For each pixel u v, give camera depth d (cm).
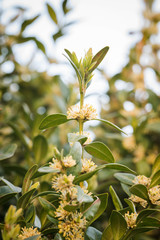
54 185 15
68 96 32
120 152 31
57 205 17
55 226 17
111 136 30
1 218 24
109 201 26
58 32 32
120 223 16
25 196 16
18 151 30
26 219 17
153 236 27
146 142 30
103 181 29
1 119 30
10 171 25
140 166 28
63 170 15
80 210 16
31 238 15
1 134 30
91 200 14
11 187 17
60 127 30
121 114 32
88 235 16
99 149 17
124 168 16
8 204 24
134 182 17
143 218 16
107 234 16
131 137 30
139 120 31
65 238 16
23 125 29
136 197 17
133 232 16
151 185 16
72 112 17
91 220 16
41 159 24
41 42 32
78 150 16
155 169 17
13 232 14
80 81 17
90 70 17
